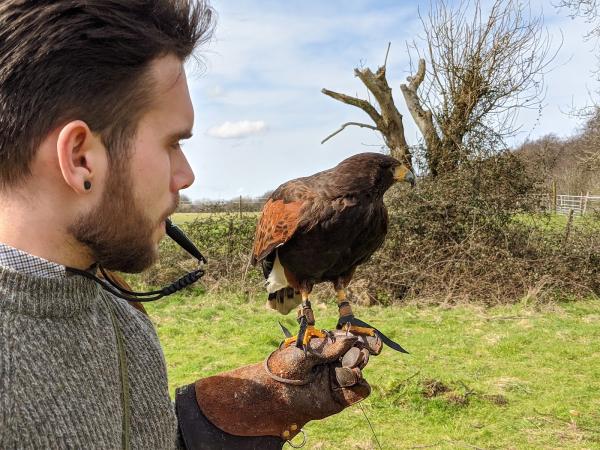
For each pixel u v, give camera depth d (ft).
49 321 3.29
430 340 29.07
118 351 4.08
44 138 3.03
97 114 3.09
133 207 3.34
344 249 10.37
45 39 2.92
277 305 11.89
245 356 26.61
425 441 17.80
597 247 39.55
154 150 3.39
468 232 39.50
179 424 5.82
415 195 40.63
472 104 47.09
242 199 46.62
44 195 3.16
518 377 23.58
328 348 6.81
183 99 3.56
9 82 2.94
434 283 38.52
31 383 3.10
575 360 25.93
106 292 4.49
